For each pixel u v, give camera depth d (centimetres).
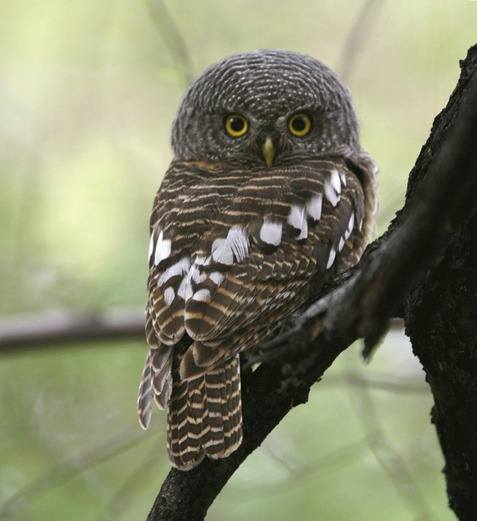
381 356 1297
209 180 890
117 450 1130
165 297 795
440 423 756
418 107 1477
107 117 1494
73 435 1248
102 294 1296
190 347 759
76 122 1490
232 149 1010
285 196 852
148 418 740
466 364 691
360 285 561
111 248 1341
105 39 1509
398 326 1198
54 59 1526
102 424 1255
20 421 1245
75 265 1316
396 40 1484
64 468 1120
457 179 522
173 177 937
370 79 1488
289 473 1131
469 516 786
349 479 1184
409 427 1238
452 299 668
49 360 1277
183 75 1177
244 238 815
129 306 1293
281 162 990
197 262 802
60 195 1398
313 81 1023
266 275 804
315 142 1015
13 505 1091
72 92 1506
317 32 1459
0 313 1292
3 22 1534
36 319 1229
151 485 1205
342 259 879
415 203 543
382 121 1474
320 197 870
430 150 681
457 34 1462
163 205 878
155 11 1234
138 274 1312
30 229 1343
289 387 697
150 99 1497
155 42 1493
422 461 1193
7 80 1526
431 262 652
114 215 1384
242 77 1012
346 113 1054
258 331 785
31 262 1323
